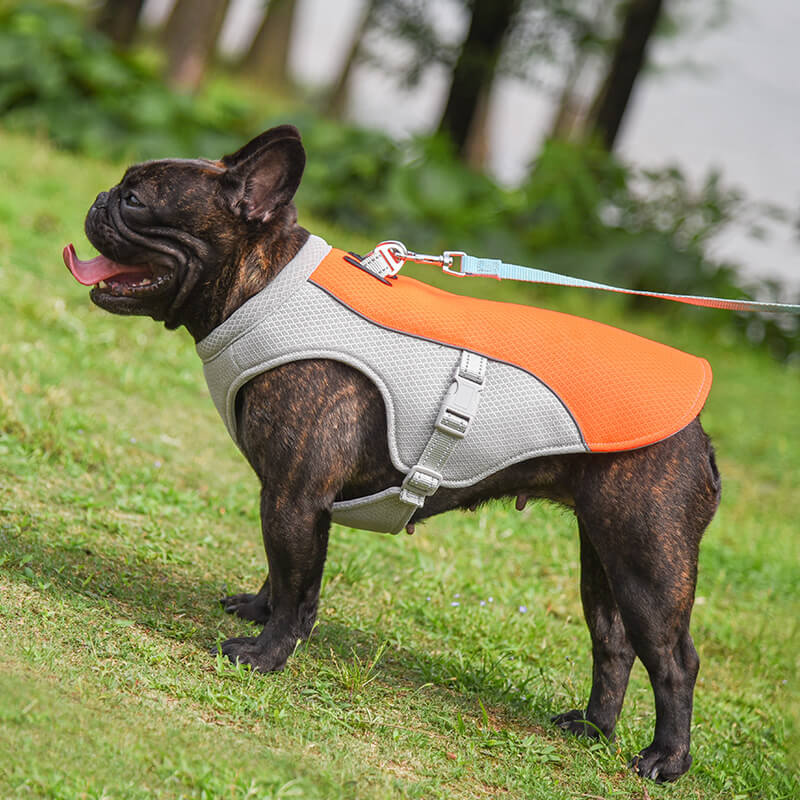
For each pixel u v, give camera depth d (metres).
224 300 4.09
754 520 8.68
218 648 4.15
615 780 4.06
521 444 4.05
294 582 4.14
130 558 5.04
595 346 4.19
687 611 4.11
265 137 4.00
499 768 3.91
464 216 16.02
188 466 6.67
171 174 4.02
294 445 4.01
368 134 16.39
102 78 15.62
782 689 5.76
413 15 20.53
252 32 35.03
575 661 5.43
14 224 10.07
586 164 17.19
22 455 5.84
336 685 4.29
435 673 4.73
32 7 16.53
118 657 3.91
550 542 7.17
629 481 4.05
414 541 6.64
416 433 4.04
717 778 4.34
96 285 4.28
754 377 14.23
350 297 4.08
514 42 21.03
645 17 19.83
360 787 3.46
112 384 7.62
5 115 15.38
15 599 4.12
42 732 3.26
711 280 16.16
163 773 3.23
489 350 4.09
